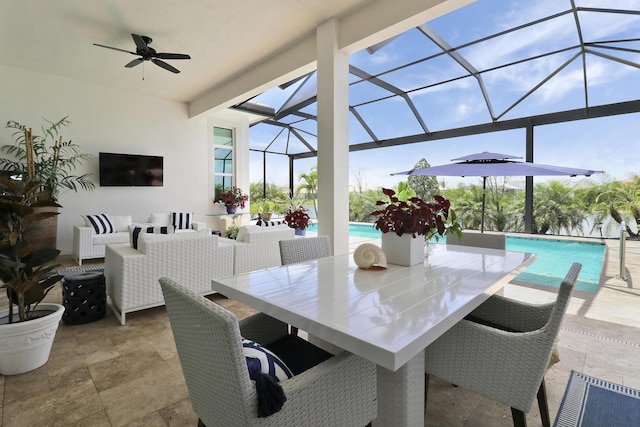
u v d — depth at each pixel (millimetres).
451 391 1888
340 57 3990
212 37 4363
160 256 2938
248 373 916
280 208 10484
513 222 7816
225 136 7914
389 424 1258
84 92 5973
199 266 3186
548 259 5742
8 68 5285
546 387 1854
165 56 4195
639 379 1924
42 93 5574
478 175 2381
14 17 3850
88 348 2367
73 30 4160
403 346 883
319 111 4094
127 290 2777
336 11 3789
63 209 5793
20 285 1953
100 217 5477
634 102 5406
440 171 2555
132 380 1964
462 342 1409
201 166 7473
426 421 1618
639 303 3227
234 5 3658
